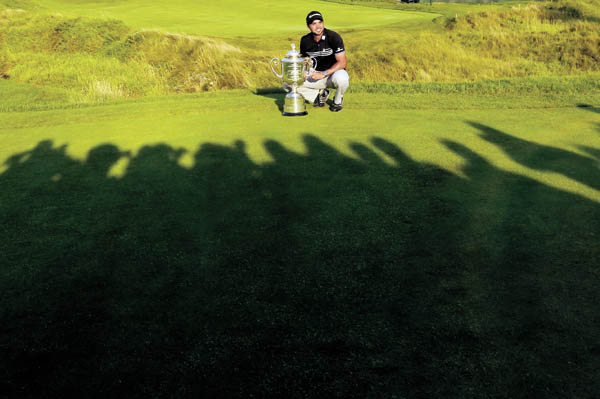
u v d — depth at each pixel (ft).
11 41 53.06
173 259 8.02
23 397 5.14
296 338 5.87
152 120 19.67
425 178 11.25
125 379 5.33
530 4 61.87
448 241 8.16
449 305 6.36
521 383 4.95
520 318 6.01
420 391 4.92
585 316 5.99
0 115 21.84
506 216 9.00
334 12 99.50
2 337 6.19
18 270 7.90
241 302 6.69
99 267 7.88
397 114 18.66
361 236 8.52
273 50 51.11
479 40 49.83
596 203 9.35
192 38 49.34
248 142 15.25
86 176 12.64
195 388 5.15
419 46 47.11
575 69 42.09
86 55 49.37
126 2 108.37
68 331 6.24
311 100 20.27
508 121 16.57
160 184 11.76
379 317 6.19
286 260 7.80
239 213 9.79
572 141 13.73
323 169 12.25
